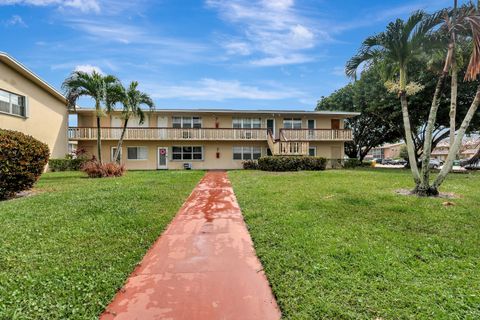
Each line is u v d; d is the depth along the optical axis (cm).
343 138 2172
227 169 2191
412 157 768
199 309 245
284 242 393
